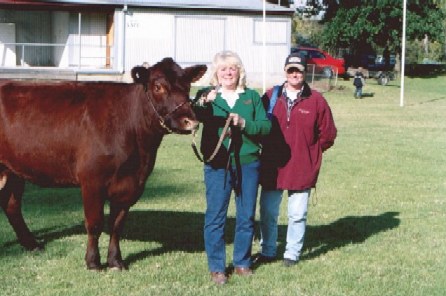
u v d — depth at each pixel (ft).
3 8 106.42
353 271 22.17
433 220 30.32
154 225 28.17
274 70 119.65
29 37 121.08
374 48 178.50
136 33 111.75
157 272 21.44
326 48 180.75
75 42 113.39
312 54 147.43
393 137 63.67
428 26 158.20
